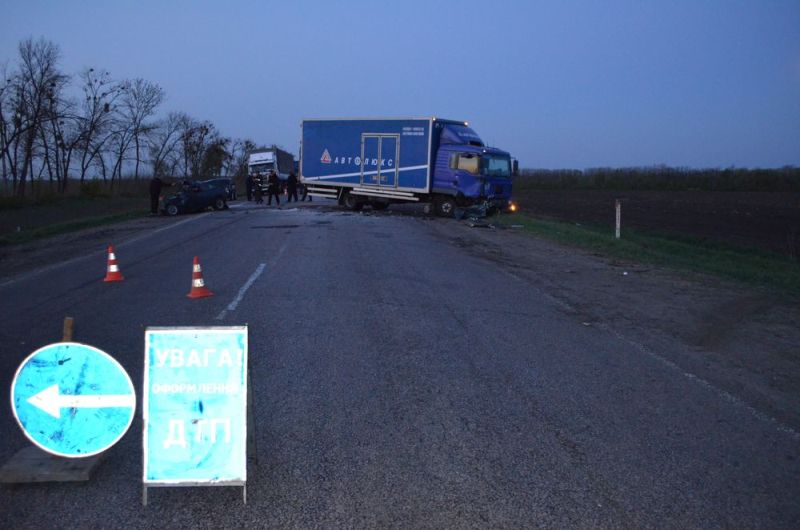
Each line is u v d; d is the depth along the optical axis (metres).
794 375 7.67
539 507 4.50
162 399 4.55
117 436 4.84
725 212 45.31
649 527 4.28
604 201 59.56
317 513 4.41
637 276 14.91
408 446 5.48
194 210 32.97
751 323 10.38
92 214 33.38
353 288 12.38
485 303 11.30
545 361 7.93
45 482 4.82
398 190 30.53
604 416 6.20
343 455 5.30
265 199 49.78
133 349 8.21
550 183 96.12
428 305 10.99
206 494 4.68
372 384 6.99
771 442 5.70
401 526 4.25
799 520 4.41
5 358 7.92
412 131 30.02
